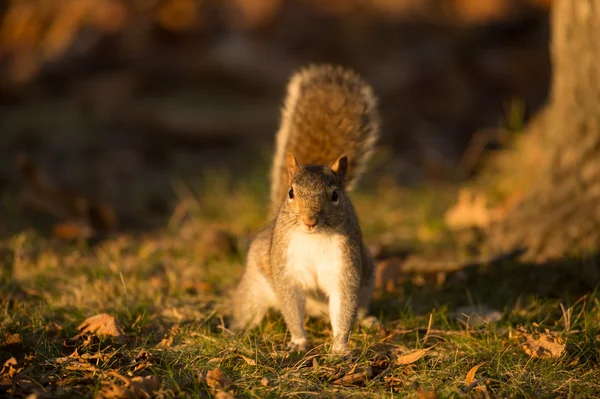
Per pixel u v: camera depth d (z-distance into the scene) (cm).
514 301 913
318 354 761
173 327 832
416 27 2277
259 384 683
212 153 1848
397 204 1420
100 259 1108
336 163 815
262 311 862
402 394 661
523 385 680
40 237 1226
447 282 987
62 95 2073
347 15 2333
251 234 1256
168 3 2328
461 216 1265
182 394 640
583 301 909
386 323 869
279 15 2320
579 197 1014
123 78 2056
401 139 1912
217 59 2088
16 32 2380
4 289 939
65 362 707
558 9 1059
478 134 1862
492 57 2102
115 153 1773
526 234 1048
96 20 2320
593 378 699
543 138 1180
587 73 1010
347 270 777
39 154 1744
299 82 1005
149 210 1473
